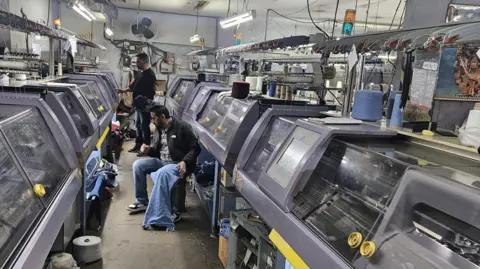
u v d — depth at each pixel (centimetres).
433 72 172
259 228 243
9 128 167
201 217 411
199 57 950
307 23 1073
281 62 456
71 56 548
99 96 485
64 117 248
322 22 985
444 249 95
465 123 157
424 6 240
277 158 186
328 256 123
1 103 216
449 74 170
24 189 151
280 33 1094
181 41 1065
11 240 124
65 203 181
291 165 171
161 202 378
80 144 252
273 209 166
